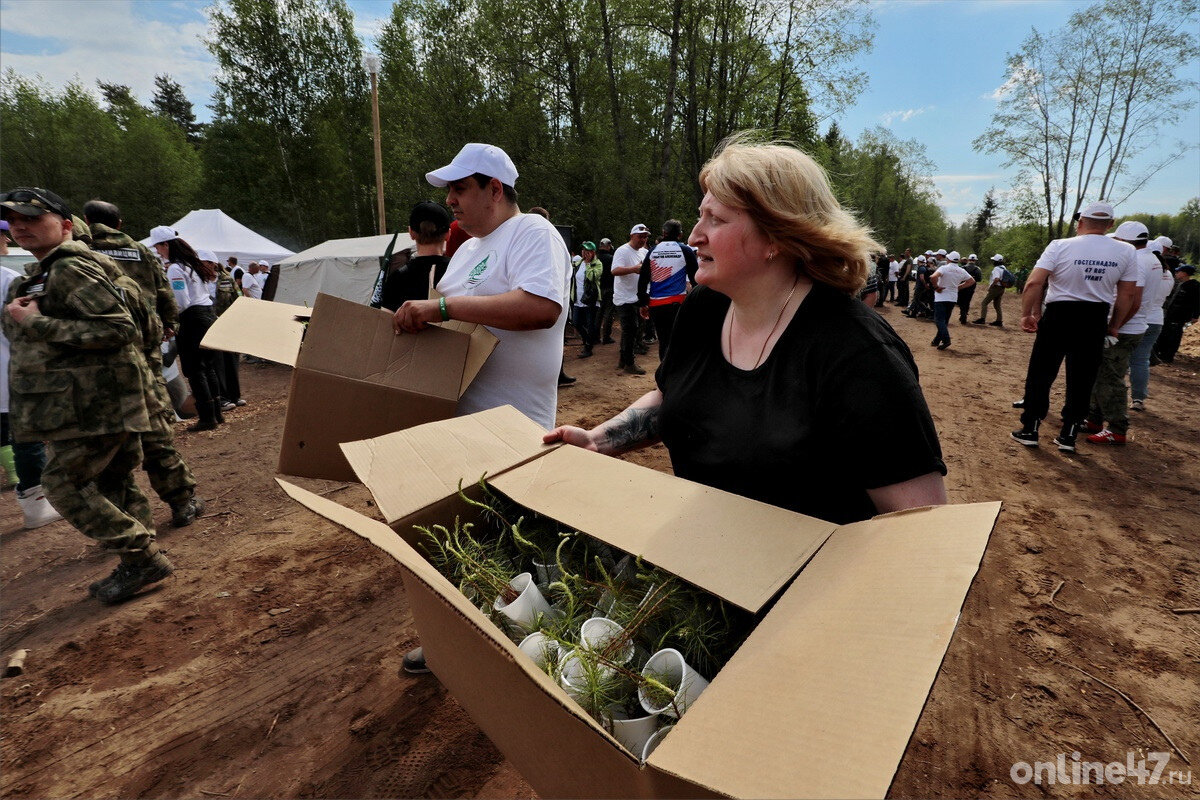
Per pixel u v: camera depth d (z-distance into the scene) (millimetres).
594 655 927
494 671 1010
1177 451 4898
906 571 724
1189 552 3193
